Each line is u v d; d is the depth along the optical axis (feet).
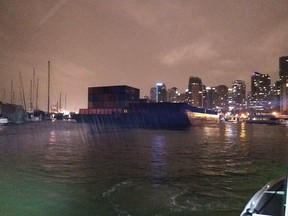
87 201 34.35
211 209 31.81
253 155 78.43
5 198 35.47
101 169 55.01
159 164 61.62
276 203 21.88
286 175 16.89
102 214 30.17
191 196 36.83
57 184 42.65
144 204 33.35
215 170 55.01
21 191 38.63
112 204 33.40
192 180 45.96
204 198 35.81
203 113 330.75
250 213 21.66
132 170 54.08
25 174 49.73
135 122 270.26
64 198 35.63
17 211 31.04
